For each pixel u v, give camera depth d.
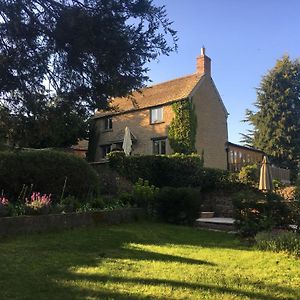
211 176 22.34
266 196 11.98
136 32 5.60
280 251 9.72
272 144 46.94
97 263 8.26
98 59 5.58
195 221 16.59
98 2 5.36
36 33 5.48
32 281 6.78
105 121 38.50
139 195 17.05
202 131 33.56
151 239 11.85
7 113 6.03
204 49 35.53
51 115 6.00
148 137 34.38
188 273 7.50
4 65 5.39
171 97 33.69
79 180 16.64
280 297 6.14
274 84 48.38
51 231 11.93
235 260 8.84
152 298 5.94
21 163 15.28
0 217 11.11
